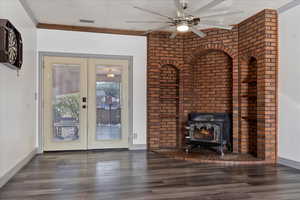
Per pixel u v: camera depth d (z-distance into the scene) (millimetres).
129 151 5434
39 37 5211
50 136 5320
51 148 5324
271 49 4367
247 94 5086
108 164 4262
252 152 5043
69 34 5367
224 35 5277
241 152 5074
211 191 2963
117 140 5680
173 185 3176
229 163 4352
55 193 2883
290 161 4094
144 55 5750
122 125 5695
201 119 5547
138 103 5730
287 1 4027
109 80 5617
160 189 3025
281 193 2906
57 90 5348
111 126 5652
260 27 4473
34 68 4996
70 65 5402
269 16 4363
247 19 4855
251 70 5039
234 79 5195
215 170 3900
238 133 5156
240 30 5105
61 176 3553
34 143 4988
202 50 5480
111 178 3461
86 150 5488
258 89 4543
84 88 5488
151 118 5586
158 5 4219
